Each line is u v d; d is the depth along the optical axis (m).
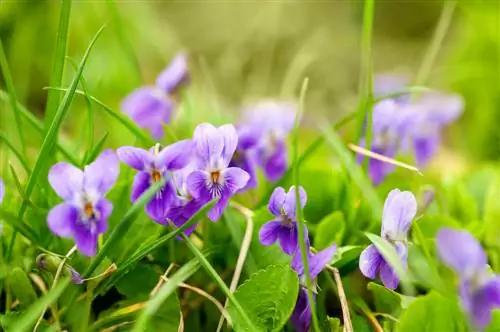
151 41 0.86
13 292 0.44
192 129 0.55
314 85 1.06
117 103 0.70
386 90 0.58
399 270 0.41
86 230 0.42
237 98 0.96
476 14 0.87
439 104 0.53
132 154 0.42
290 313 0.42
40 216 0.45
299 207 0.42
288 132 0.51
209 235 0.46
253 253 0.45
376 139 0.50
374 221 0.47
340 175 0.49
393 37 1.19
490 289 0.41
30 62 0.81
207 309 0.45
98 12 0.82
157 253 0.46
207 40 1.15
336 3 1.21
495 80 0.82
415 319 0.42
